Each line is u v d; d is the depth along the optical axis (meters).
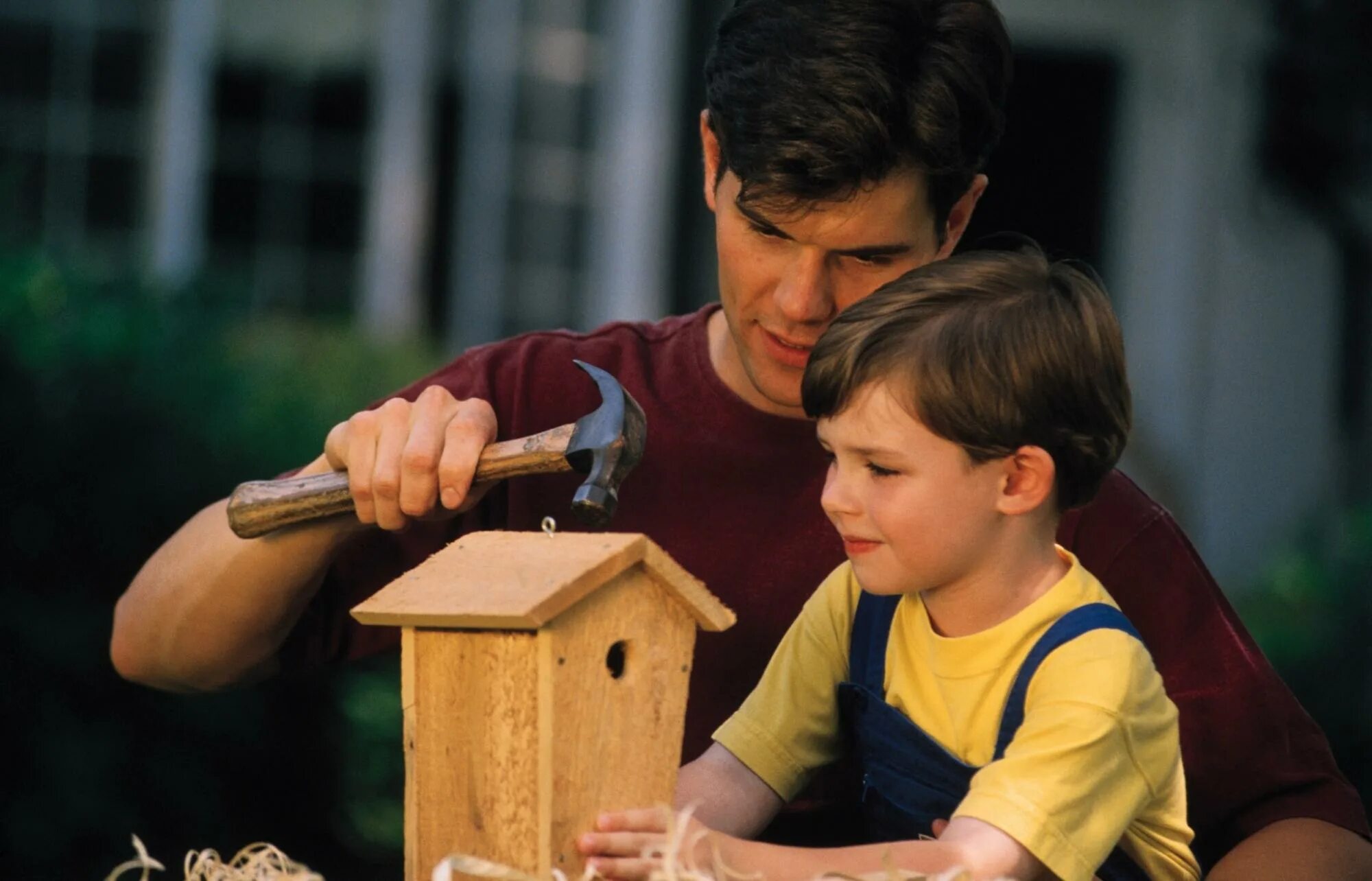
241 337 13.64
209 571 5.65
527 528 6.03
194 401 12.20
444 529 6.07
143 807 11.84
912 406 4.68
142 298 12.52
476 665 4.17
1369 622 16.95
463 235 18.38
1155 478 18.86
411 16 18.12
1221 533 19.38
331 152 18.08
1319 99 18.52
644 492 5.97
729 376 6.02
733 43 5.29
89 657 11.57
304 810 12.48
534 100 18.50
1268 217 19.23
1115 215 19.75
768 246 5.31
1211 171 19.23
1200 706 5.55
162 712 11.86
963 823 4.51
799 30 5.11
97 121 17.55
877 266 5.31
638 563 4.28
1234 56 19.02
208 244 17.80
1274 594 17.42
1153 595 5.67
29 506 11.44
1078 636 4.77
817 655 5.26
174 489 11.88
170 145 17.62
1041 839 4.46
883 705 4.97
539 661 4.09
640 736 4.33
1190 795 5.57
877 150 5.05
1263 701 5.57
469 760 4.18
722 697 5.84
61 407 11.62
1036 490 4.77
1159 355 19.42
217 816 12.12
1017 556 4.84
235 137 17.86
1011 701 4.75
